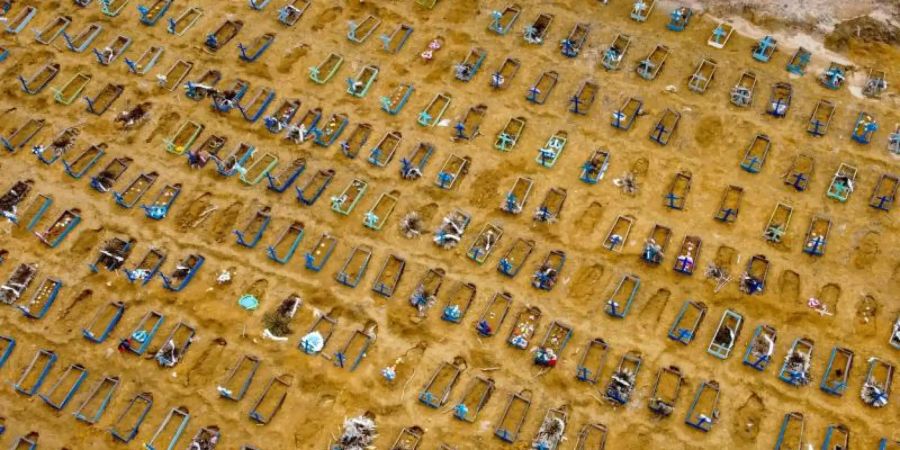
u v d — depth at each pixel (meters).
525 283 19.16
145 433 17.44
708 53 22.56
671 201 19.97
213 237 19.98
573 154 20.98
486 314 18.77
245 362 18.25
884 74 22.03
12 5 23.91
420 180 20.70
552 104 21.86
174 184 20.75
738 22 23.19
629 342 18.33
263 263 19.56
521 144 21.22
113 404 17.81
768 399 17.58
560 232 19.83
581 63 22.55
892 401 17.42
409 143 21.33
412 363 18.25
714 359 18.05
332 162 21.05
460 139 21.33
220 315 18.80
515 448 17.17
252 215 20.25
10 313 18.94
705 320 18.53
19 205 20.53
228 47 23.14
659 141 21.00
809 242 19.42
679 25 23.05
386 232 19.94
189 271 19.33
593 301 18.89
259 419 17.47
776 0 23.55
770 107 21.42
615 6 23.64
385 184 20.69
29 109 22.12
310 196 20.52
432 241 19.78
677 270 19.12
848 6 23.34
